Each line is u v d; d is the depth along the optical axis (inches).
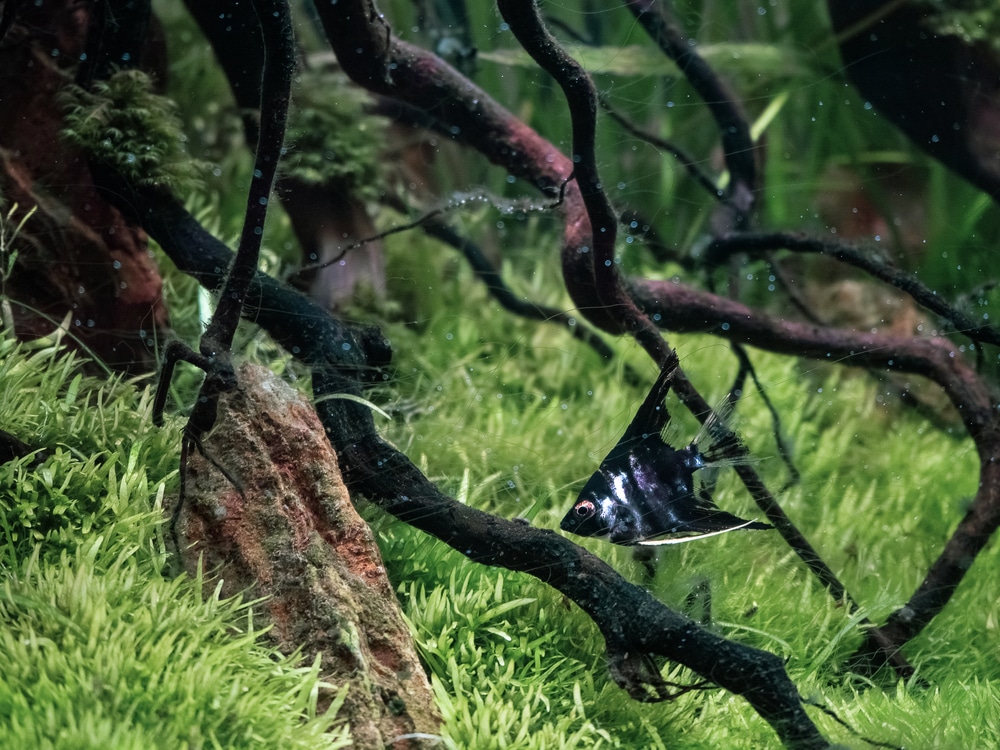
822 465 158.1
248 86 118.2
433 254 203.9
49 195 113.7
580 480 124.6
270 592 78.0
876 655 107.7
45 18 111.7
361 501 97.1
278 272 159.3
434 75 113.4
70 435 93.3
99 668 64.9
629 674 77.0
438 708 77.0
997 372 144.9
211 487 81.8
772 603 109.7
